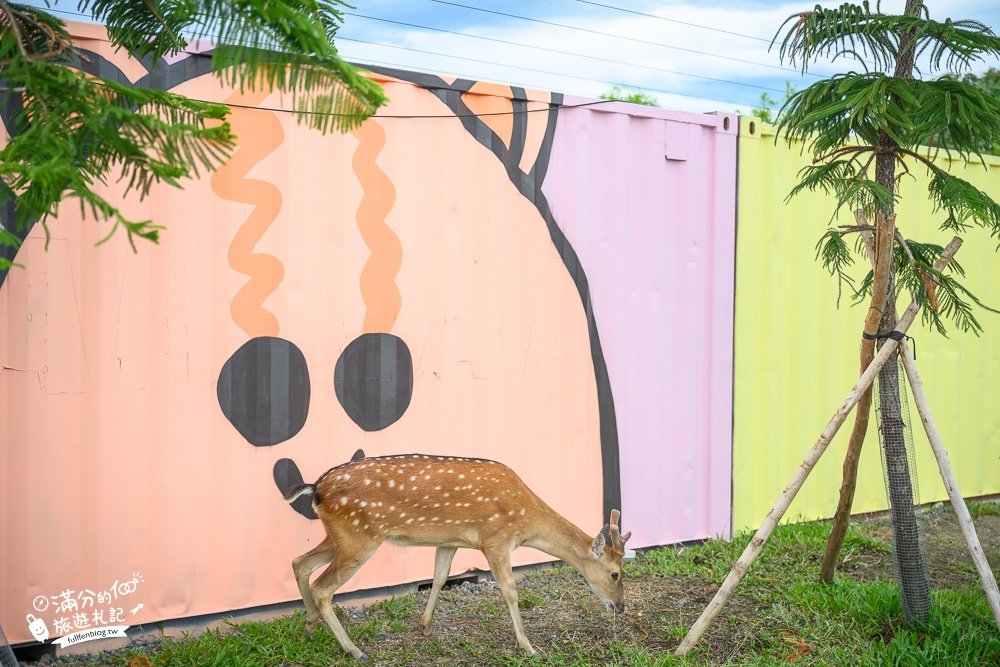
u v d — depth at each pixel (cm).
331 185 479
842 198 427
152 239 193
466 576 527
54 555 417
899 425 449
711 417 612
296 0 230
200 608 453
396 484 416
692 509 608
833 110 417
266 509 468
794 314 648
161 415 440
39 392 411
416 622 463
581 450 562
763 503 638
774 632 447
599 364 566
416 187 503
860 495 683
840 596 478
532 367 544
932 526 666
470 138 518
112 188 423
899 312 700
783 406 647
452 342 517
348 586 488
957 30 422
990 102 410
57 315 414
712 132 607
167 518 443
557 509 555
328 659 410
